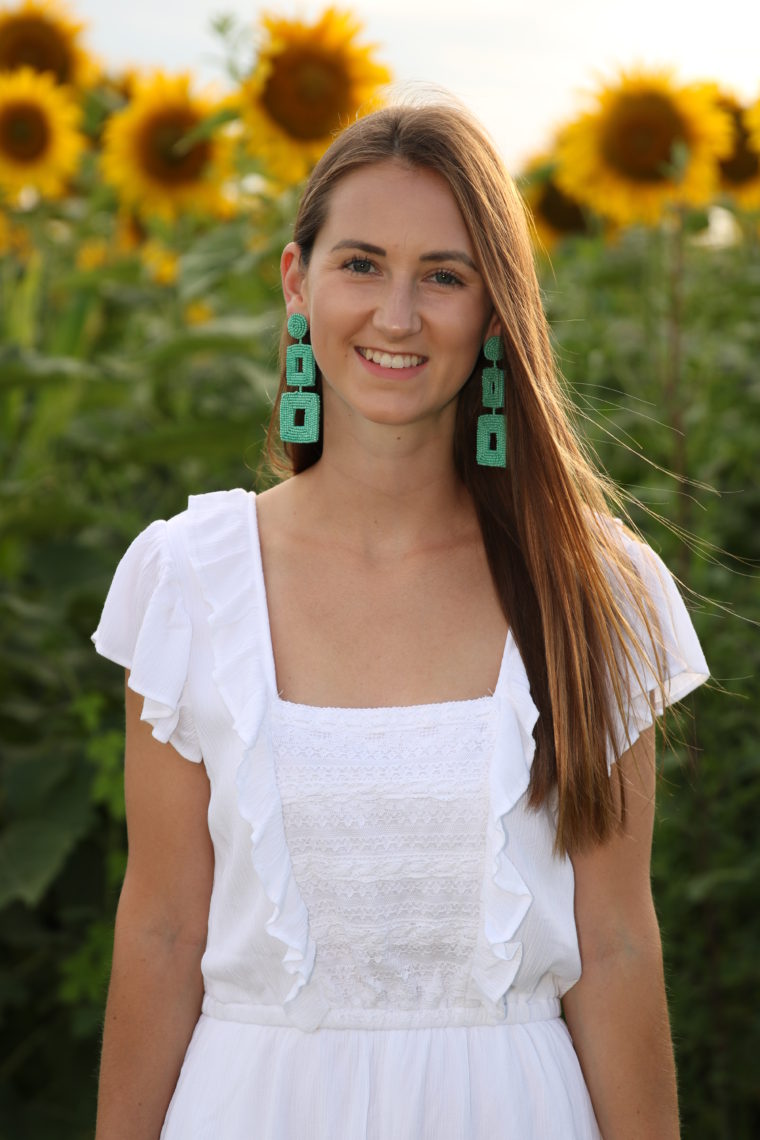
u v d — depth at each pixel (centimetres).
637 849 271
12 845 522
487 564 274
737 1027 513
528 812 260
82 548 592
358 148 258
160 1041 269
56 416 610
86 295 666
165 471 689
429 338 257
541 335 273
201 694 262
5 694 564
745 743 521
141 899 271
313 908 255
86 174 791
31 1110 540
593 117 611
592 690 266
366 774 252
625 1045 268
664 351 595
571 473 271
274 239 577
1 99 693
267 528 278
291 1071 255
